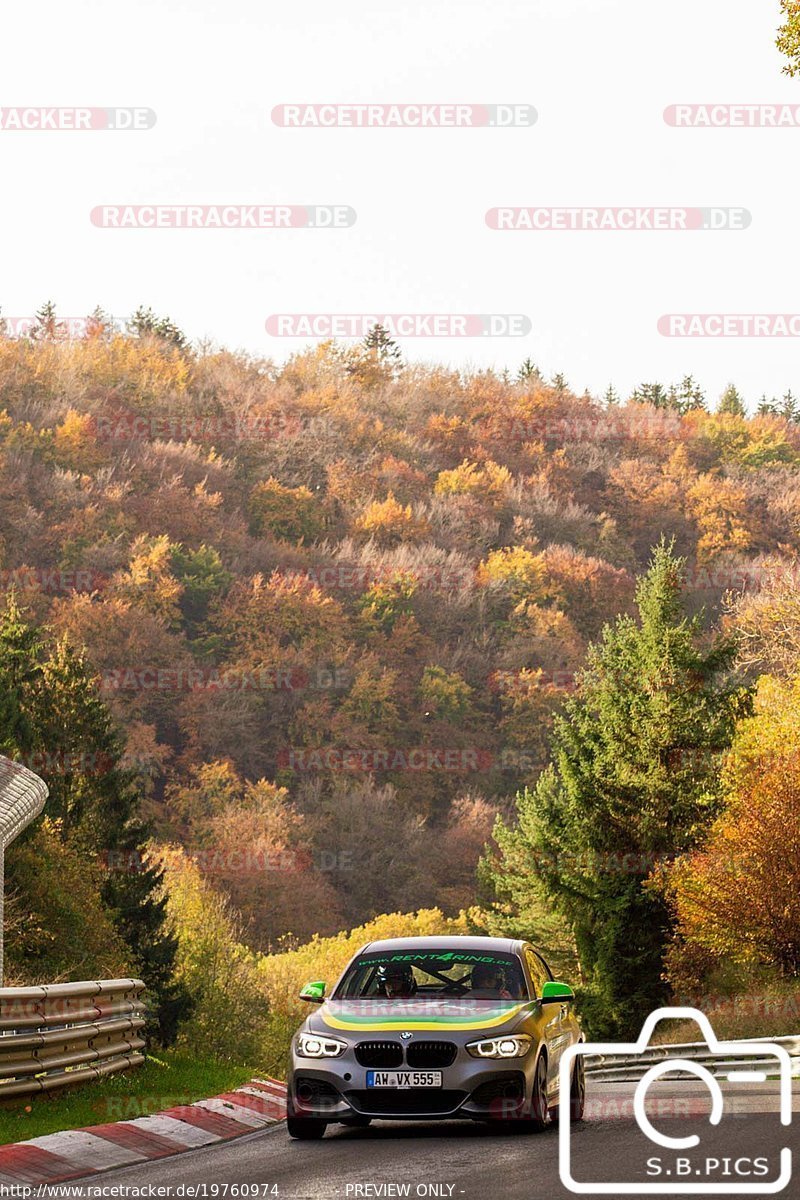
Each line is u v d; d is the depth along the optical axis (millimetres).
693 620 54594
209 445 141375
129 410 139375
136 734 116812
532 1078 13375
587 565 131625
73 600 119875
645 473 139250
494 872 70188
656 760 52469
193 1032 71875
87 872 51281
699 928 45438
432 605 130875
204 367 146000
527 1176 10602
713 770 51812
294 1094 13625
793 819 44812
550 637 127875
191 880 84688
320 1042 13586
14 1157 11555
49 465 129625
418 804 123688
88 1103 14742
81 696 66812
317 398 145375
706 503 134875
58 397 134375
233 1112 15430
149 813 114188
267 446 142000
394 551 134250
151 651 121062
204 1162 12172
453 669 128875
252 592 127688
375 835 119750
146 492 133000
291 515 137250
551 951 63406
